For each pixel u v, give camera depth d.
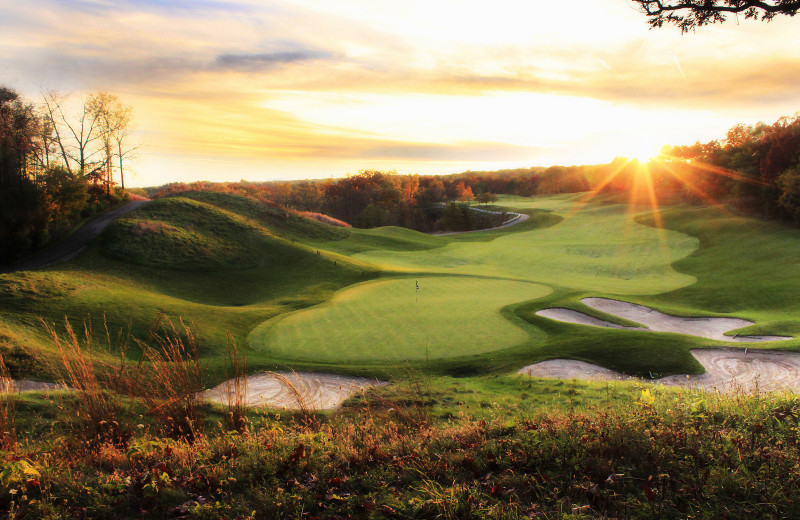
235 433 6.12
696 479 4.27
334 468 5.01
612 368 16.16
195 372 7.29
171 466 5.08
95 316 20.88
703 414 5.81
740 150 63.66
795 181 46.59
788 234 45.88
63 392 11.27
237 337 20.47
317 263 39.09
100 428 6.27
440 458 5.12
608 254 49.50
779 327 21.33
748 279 34.72
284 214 53.12
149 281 33.75
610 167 130.50
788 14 6.86
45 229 41.31
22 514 4.05
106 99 49.25
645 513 3.87
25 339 16.86
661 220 63.16
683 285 35.09
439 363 16.59
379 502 4.30
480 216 101.00
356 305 26.30
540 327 21.31
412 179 133.25
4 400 6.79
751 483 4.07
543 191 151.00
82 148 50.25
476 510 4.01
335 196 120.94
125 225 40.88
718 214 59.97
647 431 5.21
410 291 30.30
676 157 86.06
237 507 4.21
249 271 37.38
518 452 5.15
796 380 14.58
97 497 4.34
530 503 4.18
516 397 11.95
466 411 9.93
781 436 5.12
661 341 18.38
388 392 12.75
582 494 4.25
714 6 7.14
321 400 12.80
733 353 17.20
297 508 4.22
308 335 20.39
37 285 23.52
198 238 40.97
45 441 6.51
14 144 45.84
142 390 7.12
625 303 27.70
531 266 45.22
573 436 5.32
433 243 56.94
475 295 28.72
